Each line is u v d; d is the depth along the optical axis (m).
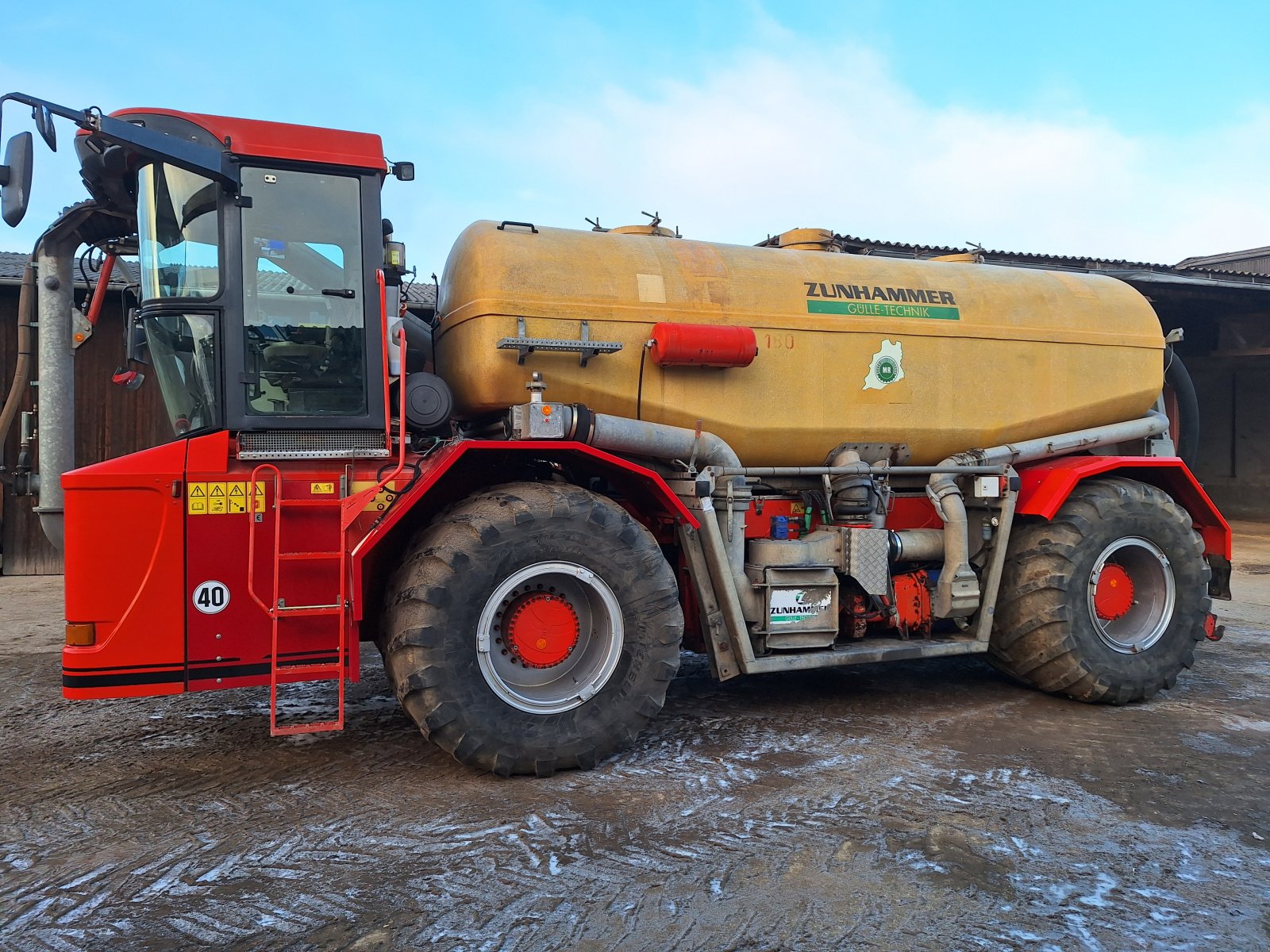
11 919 2.53
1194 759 3.98
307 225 3.94
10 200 3.24
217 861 2.90
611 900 2.66
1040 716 4.68
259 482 3.72
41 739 4.21
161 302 3.77
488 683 3.63
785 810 3.35
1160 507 5.02
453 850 2.99
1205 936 2.50
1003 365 5.27
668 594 3.91
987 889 2.75
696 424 4.57
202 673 3.64
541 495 3.80
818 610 4.51
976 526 5.01
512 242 4.36
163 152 3.58
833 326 4.86
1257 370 19.97
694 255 4.76
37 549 10.32
